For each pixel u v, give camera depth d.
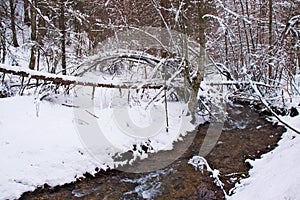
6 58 8.69
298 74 8.48
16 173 4.05
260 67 7.45
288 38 7.45
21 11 13.71
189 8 6.72
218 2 6.50
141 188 4.39
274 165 4.26
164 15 6.86
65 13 8.62
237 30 8.78
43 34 9.00
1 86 5.95
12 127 4.69
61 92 6.21
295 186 3.10
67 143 4.73
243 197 3.76
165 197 4.19
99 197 4.12
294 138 5.02
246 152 5.29
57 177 4.24
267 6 8.58
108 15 8.41
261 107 7.26
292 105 6.51
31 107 5.27
